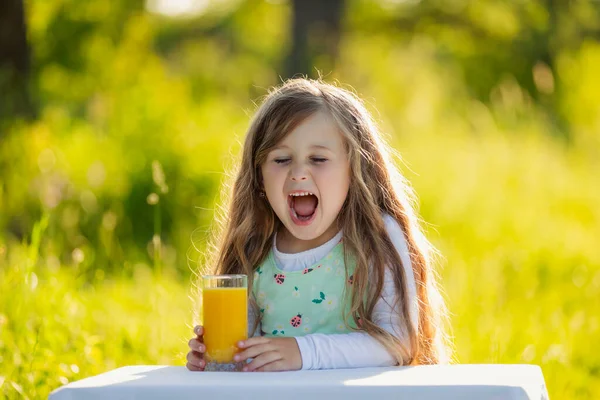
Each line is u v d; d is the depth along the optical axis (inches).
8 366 193.8
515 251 353.1
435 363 145.6
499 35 783.7
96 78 606.5
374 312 137.4
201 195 405.4
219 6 972.6
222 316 123.5
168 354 223.3
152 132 461.4
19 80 411.5
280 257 145.2
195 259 349.7
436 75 844.6
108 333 231.5
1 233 338.6
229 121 547.8
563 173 474.9
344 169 139.9
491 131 517.0
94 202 371.9
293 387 102.3
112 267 327.6
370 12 794.2
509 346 236.8
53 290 223.3
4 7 407.5
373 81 822.5
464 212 398.9
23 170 379.9
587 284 321.4
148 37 654.5
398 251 140.0
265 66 1026.7
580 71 787.4
